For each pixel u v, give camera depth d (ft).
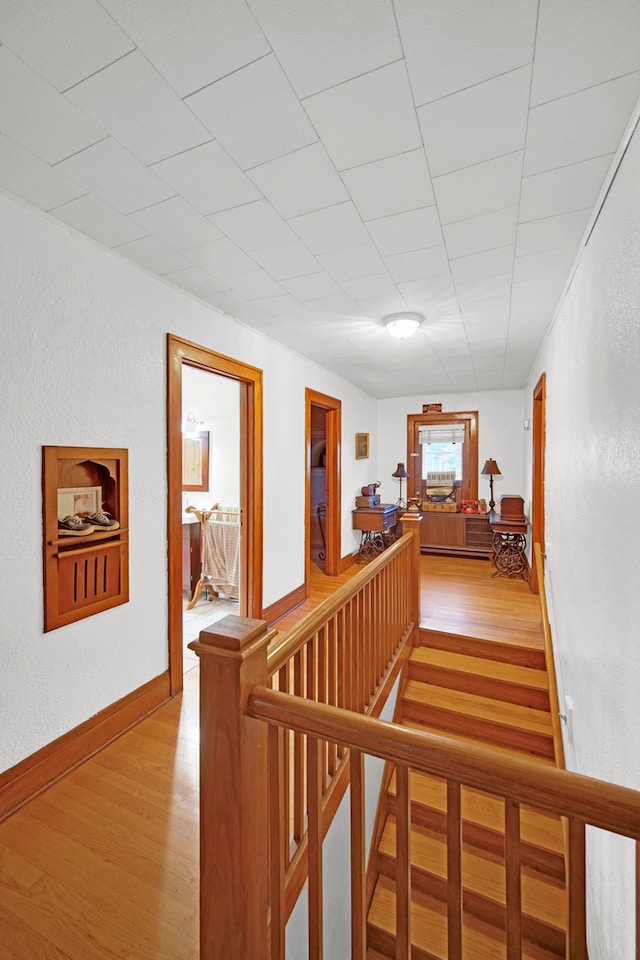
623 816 2.27
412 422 20.34
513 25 3.14
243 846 3.22
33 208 5.50
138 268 7.16
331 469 16.28
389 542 19.11
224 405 14.39
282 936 3.63
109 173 4.83
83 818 5.30
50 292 5.77
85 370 6.29
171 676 7.96
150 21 3.13
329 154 4.52
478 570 16.76
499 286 7.85
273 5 3.01
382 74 3.55
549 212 5.52
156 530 7.65
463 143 4.35
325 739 3.07
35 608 5.65
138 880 4.56
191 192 5.18
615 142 4.28
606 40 3.22
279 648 4.42
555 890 6.69
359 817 3.10
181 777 6.00
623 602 4.09
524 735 8.72
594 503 5.44
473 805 7.75
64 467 6.16
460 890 2.73
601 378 5.10
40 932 4.09
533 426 13.97
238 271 7.34
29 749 5.57
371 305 8.87
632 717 3.75
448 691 9.99
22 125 4.09
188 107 3.89
